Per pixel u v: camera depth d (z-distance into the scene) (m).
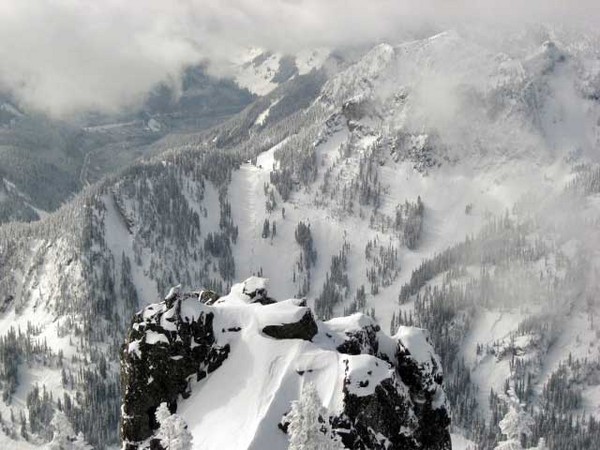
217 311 80.06
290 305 78.75
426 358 79.75
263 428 67.50
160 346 76.31
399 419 71.94
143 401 76.31
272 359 74.44
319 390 71.12
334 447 60.72
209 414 72.19
